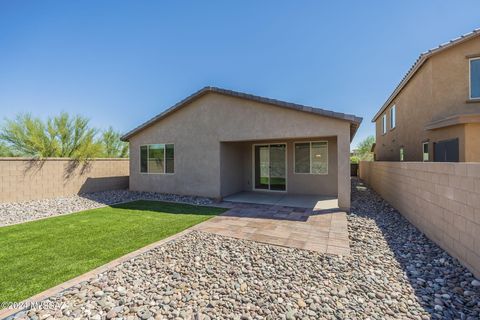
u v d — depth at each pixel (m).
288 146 11.59
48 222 6.84
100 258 4.23
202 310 2.77
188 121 10.88
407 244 4.80
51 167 11.12
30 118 11.89
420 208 5.57
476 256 3.35
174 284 3.34
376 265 3.86
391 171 8.52
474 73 9.35
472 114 8.13
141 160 12.28
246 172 12.52
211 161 10.32
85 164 12.47
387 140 18.44
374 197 10.58
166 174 11.55
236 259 4.14
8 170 9.77
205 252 4.47
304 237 5.29
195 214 7.61
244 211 7.96
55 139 12.45
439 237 4.56
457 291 3.08
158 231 5.82
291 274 3.60
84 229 6.06
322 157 10.95
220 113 10.06
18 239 5.32
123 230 5.94
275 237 5.30
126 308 2.79
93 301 2.94
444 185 4.36
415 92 12.07
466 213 3.61
